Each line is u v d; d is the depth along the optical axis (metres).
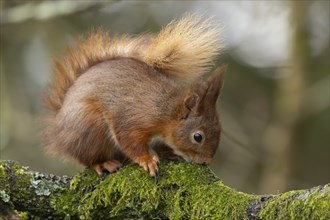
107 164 9.16
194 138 9.92
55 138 10.04
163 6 18.05
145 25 18.14
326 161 19.98
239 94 19.44
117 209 8.43
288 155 16.89
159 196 8.30
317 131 20.23
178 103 9.98
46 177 8.62
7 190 8.41
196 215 7.98
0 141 16.14
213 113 10.10
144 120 9.77
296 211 7.42
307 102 16.95
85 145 9.73
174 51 10.16
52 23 16.94
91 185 8.63
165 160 9.11
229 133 16.48
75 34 17.39
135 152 9.62
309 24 16.98
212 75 10.14
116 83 9.87
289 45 17.00
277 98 18.19
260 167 18.11
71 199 8.56
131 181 8.50
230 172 17.41
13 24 15.36
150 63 10.25
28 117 16.58
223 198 7.95
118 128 9.69
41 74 18.34
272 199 7.67
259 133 18.95
